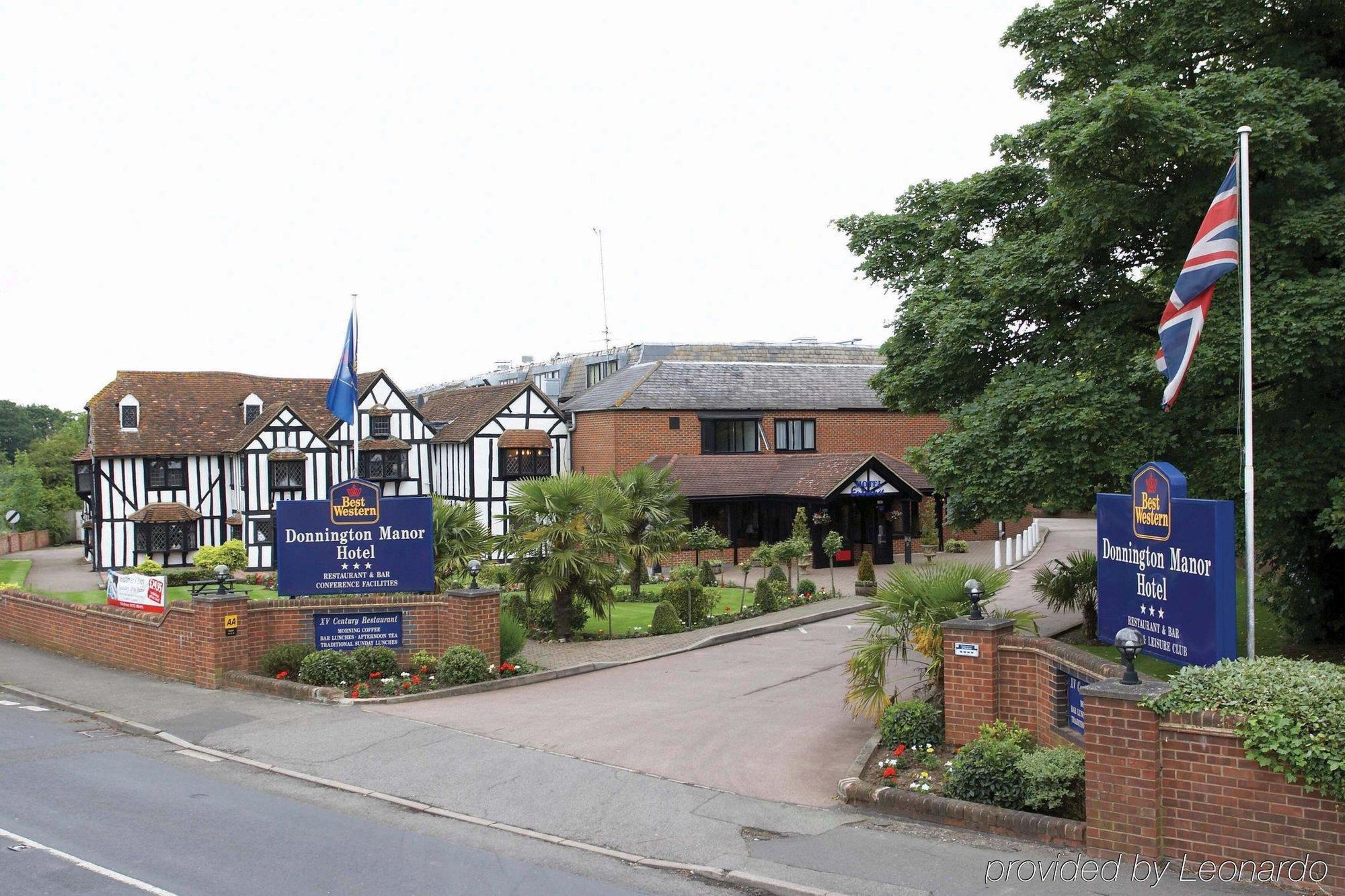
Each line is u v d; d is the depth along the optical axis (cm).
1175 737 883
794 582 3428
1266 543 1548
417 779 1192
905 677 1725
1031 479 1512
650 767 1236
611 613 2553
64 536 6316
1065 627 1994
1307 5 1535
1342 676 891
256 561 4184
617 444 4050
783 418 4294
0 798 1122
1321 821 823
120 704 1591
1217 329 1373
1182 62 1667
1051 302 1634
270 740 1365
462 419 4528
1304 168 1459
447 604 1764
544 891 863
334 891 860
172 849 960
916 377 1839
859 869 897
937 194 1992
